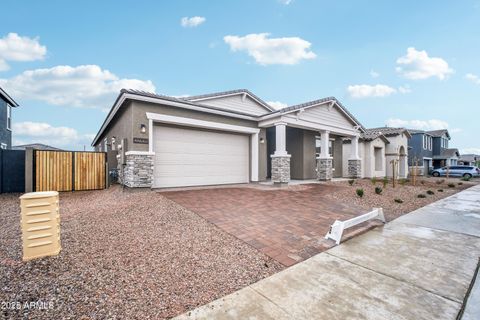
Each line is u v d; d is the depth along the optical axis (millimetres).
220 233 4691
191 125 10312
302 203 7699
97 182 10125
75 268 3059
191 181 10617
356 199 8773
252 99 15852
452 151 33844
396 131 21125
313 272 3307
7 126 15742
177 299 2568
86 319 2168
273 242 4359
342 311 2414
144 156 8789
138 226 4832
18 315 2178
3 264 3018
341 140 17984
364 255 3955
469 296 2752
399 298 2684
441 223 6168
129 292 2641
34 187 9008
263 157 13164
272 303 2545
